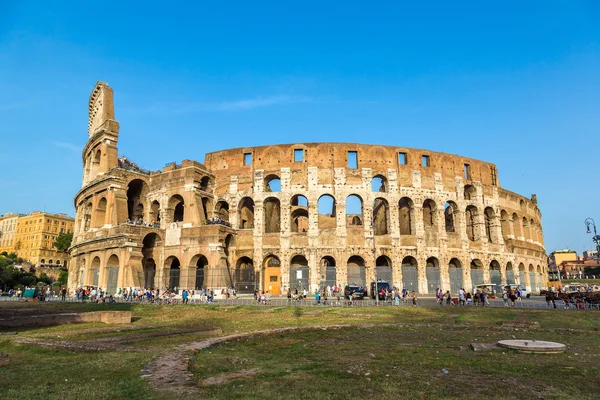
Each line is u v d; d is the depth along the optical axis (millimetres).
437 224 73812
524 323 30719
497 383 13711
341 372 15078
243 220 78562
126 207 72812
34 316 30516
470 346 21172
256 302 52969
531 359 17844
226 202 75250
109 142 78125
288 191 71688
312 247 68750
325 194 71375
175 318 37625
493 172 84562
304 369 15680
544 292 79625
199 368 15359
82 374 14297
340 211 70375
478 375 14867
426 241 72000
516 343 20562
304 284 68188
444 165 77625
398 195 72688
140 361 16156
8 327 28953
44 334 25547
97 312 33031
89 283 75000
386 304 50375
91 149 84938
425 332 27219
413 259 73625
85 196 82125
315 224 69812
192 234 67875
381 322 32406
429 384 13484
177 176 72875
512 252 82688
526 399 12031
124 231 66500
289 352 19672
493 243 80625
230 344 21703
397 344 22094
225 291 61281
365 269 68875
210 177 75188
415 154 75750
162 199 74062
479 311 41375
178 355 17109
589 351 20125
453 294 70938
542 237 105125
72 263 87375
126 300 58656
